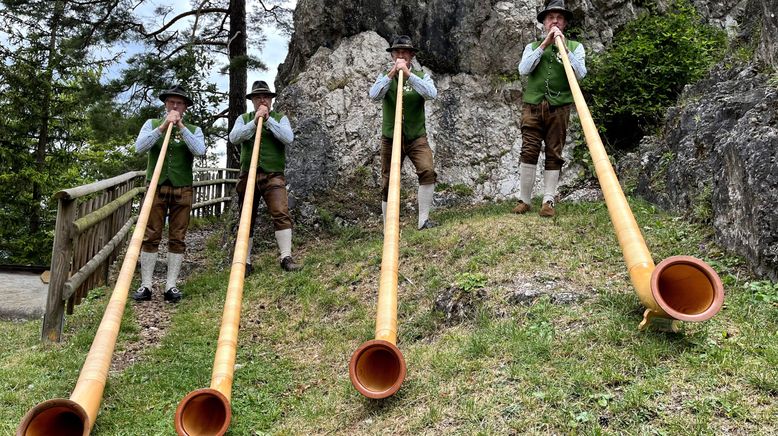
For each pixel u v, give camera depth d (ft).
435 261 18.56
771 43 18.98
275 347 16.58
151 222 22.13
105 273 22.18
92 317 19.71
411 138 22.95
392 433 10.52
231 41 47.29
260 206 27.55
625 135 27.58
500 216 21.12
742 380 9.73
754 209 14.21
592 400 9.90
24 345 17.87
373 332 15.84
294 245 26.21
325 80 31.01
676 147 21.01
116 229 23.45
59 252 17.72
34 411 10.17
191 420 11.15
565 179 26.61
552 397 10.10
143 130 22.17
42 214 68.80
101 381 12.06
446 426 10.20
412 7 30.71
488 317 13.96
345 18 31.96
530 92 21.01
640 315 12.57
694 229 17.44
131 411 12.83
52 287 17.61
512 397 10.48
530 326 12.95
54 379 14.55
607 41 29.78
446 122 29.55
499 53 29.43
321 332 16.75
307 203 27.94
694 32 28.66
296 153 29.25
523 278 15.30
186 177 22.56
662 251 16.55
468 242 19.03
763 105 16.21
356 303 17.97
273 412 12.64
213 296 21.49
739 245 14.94
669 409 9.32
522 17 29.19
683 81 26.35
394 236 15.55
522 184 21.66
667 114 22.68
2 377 14.65
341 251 22.85
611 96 27.17
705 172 18.25
